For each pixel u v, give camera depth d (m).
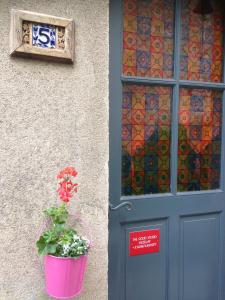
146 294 2.42
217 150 2.65
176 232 2.51
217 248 2.64
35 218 1.92
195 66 2.56
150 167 2.46
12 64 1.83
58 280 1.74
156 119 2.46
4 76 1.82
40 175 1.93
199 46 2.57
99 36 2.04
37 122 1.91
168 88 2.49
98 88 2.05
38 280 1.94
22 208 1.89
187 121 2.56
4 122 1.83
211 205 2.62
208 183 2.64
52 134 1.95
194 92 2.57
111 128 2.28
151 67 2.43
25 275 1.91
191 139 2.58
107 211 2.12
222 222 2.64
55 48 1.91
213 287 2.64
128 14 2.35
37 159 1.92
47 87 1.92
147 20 2.41
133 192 2.40
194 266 2.57
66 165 1.99
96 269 2.10
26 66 1.86
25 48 1.82
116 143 2.30
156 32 2.44
